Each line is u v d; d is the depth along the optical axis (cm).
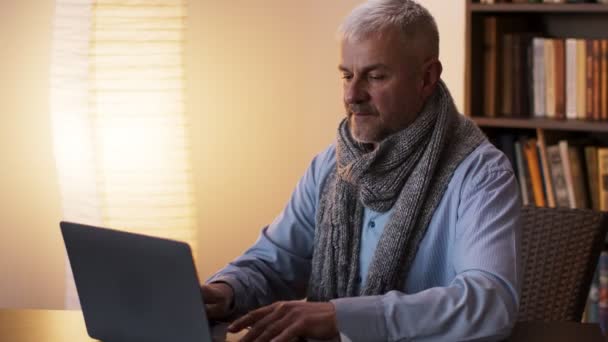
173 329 154
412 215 192
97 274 162
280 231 217
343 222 204
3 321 179
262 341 160
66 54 292
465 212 187
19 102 344
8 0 339
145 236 151
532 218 226
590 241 219
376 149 195
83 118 289
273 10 350
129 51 287
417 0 317
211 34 349
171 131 292
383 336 162
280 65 353
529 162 314
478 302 165
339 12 349
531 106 315
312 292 209
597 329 173
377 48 187
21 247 353
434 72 196
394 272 193
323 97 354
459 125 200
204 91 352
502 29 316
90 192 293
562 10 300
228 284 194
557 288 220
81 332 172
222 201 359
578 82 306
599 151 307
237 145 356
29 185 348
